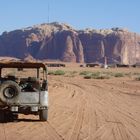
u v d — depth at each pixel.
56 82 54.25
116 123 17.70
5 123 17.38
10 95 17.30
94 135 14.66
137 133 15.25
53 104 25.58
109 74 85.94
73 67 177.00
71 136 14.38
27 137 14.09
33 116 19.61
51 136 14.35
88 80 61.97
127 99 30.56
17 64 18.72
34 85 18.28
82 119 18.86
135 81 59.44
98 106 24.75
